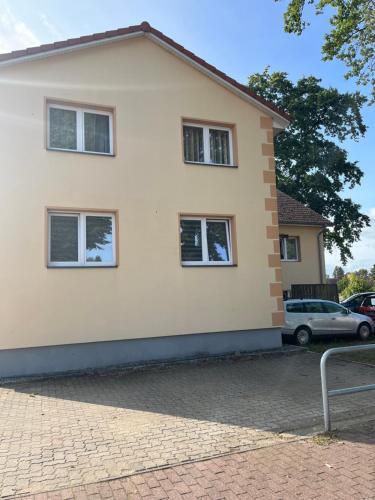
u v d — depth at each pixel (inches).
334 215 1206.3
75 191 359.3
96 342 353.1
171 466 166.7
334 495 143.4
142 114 395.2
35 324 333.7
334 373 335.6
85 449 184.5
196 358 381.7
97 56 383.9
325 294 717.9
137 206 381.1
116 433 204.4
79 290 350.3
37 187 346.6
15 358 327.9
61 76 367.9
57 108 372.5
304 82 1220.5
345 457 173.6
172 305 384.5
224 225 430.6
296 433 203.6
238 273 418.0
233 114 439.5
